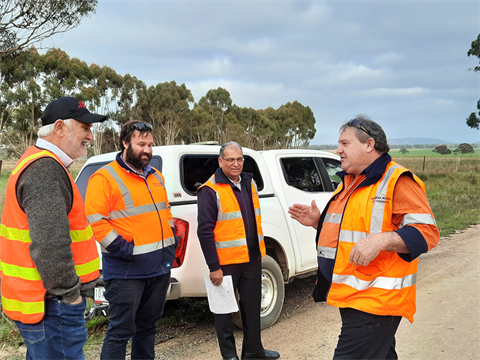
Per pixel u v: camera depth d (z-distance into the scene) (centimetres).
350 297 206
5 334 367
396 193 202
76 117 207
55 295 186
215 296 307
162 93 5866
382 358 206
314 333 390
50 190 183
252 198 329
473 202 1373
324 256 230
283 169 477
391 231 197
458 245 772
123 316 266
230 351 311
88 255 208
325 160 543
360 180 221
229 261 310
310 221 260
